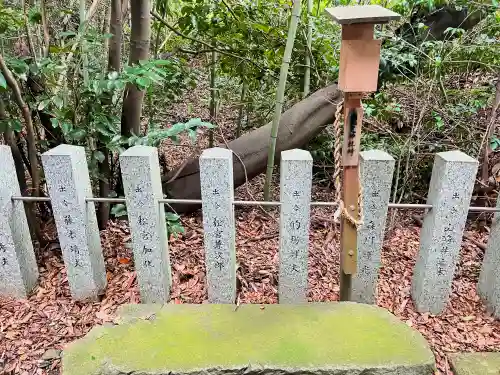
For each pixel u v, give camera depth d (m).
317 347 1.81
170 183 3.17
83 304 2.28
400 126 3.47
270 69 3.80
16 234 2.22
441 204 1.97
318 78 3.66
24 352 1.96
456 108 3.18
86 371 1.72
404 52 3.21
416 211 3.38
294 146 3.31
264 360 1.74
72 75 2.64
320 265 2.66
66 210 2.11
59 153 2.01
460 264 2.69
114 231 2.91
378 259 2.13
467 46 2.94
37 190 2.48
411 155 3.23
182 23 3.50
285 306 2.07
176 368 1.72
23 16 2.61
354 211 1.83
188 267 2.59
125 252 2.71
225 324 1.95
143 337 1.88
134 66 2.44
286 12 3.64
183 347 1.82
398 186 3.31
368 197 2.02
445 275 2.11
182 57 3.89
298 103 3.36
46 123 2.68
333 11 1.61
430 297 2.16
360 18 1.48
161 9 3.52
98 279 2.30
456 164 1.90
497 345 2.00
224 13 3.50
